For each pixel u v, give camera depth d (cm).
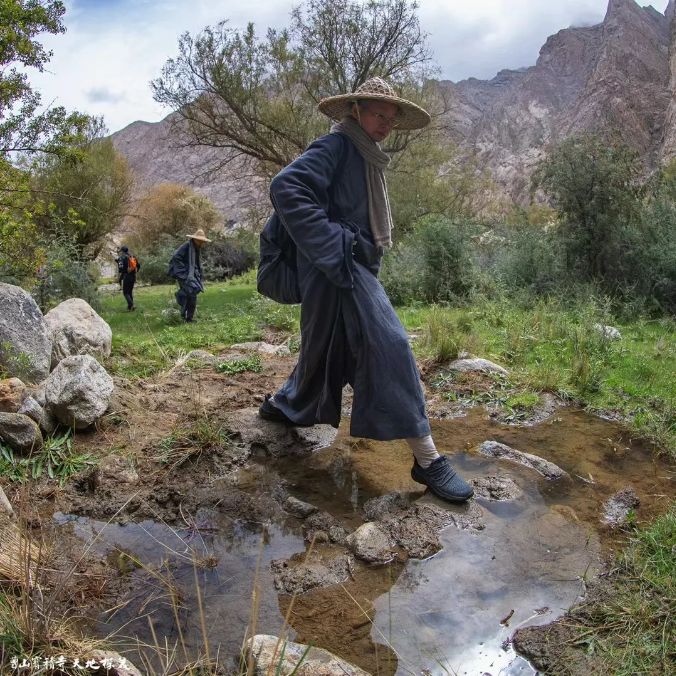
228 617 258
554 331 666
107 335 593
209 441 403
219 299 1581
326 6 1692
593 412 475
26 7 698
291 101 1800
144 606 265
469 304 965
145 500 353
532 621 254
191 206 4091
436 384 533
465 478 373
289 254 375
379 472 388
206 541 318
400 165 2039
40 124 716
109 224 2689
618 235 925
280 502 356
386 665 231
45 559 279
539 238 1028
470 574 285
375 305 337
